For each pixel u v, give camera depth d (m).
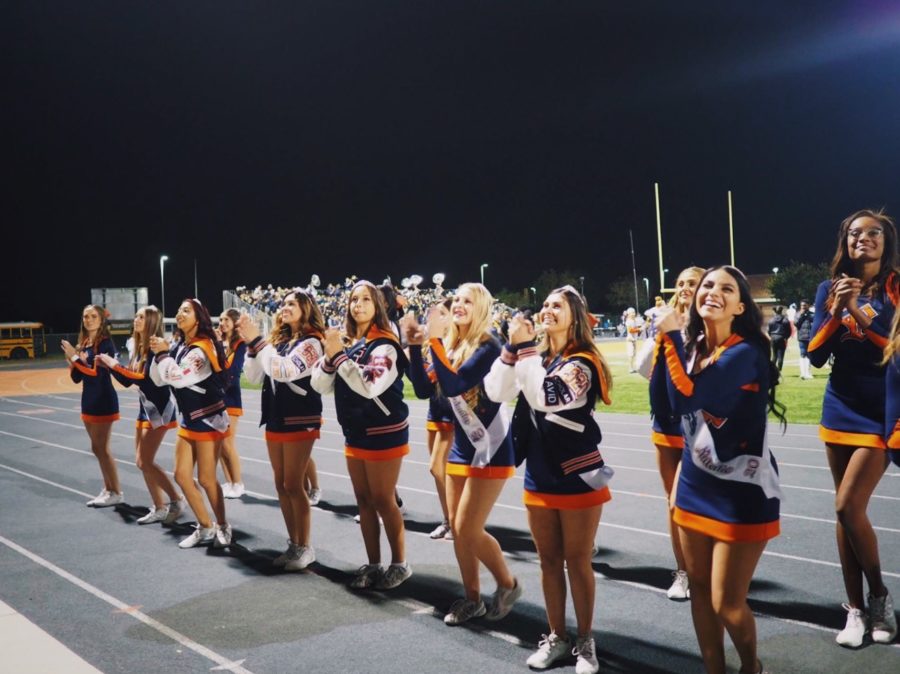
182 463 6.42
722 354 3.23
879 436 4.11
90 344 7.92
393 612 4.87
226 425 6.37
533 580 5.42
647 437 11.63
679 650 4.20
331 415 15.94
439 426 6.47
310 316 5.77
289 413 5.67
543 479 3.94
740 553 3.19
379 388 4.97
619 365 24.81
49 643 4.38
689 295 4.79
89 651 4.35
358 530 6.90
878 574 4.22
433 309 4.43
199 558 6.14
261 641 4.45
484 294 4.50
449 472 4.60
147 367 6.93
